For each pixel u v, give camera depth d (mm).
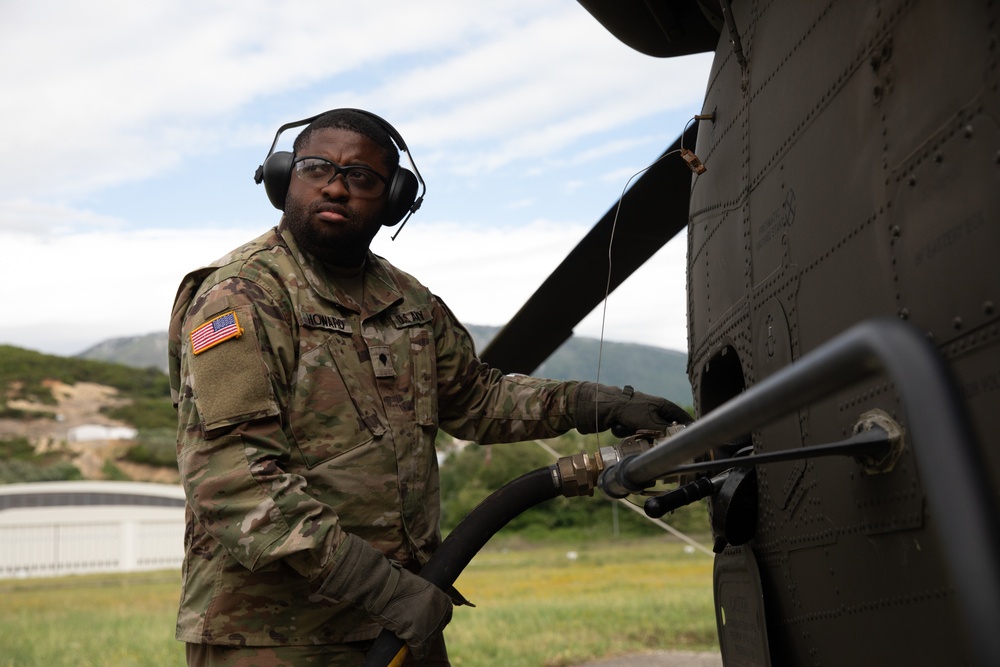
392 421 2045
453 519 37500
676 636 7473
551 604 10984
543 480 2039
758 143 1750
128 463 98875
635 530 39125
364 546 1809
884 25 1290
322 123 2078
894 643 1300
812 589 1552
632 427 2273
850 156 1373
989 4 1058
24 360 143875
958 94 1108
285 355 1922
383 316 2131
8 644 9281
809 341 1504
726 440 946
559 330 3162
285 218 2113
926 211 1169
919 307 1187
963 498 535
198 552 1951
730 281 1897
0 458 95375
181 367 1952
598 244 2748
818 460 1476
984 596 518
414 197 2188
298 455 1924
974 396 1069
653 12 2459
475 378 2400
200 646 1951
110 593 21438
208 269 2016
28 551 41844
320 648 1896
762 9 1764
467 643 7488
